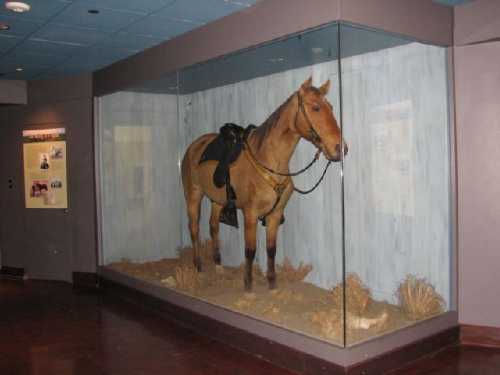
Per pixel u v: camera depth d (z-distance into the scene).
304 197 4.47
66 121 7.13
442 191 4.29
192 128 5.59
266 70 4.61
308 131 3.93
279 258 4.67
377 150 4.16
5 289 6.85
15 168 7.61
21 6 4.36
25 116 7.47
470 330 4.19
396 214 4.27
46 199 7.38
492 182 4.07
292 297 4.42
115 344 4.50
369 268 4.22
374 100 4.09
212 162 5.10
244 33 4.07
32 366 4.03
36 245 7.51
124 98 6.43
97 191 6.95
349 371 3.41
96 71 6.75
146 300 5.71
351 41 3.79
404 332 3.80
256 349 4.12
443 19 4.04
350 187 4.05
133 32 5.14
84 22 4.82
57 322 5.23
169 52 5.07
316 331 3.74
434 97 4.23
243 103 4.97
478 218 4.13
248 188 4.56
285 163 4.34
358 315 3.90
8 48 5.75
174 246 5.95
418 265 4.33
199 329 4.81
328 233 4.24
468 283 4.18
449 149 4.20
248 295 4.65
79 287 6.93
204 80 5.19
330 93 3.91
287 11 3.66
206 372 3.82
